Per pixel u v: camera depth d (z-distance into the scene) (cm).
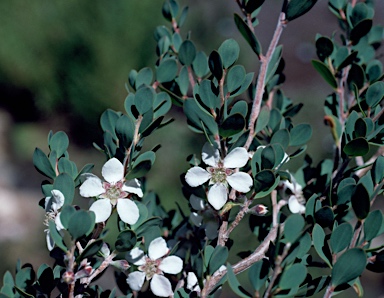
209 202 34
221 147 35
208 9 227
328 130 134
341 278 32
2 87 225
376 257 33
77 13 217
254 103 36
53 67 217
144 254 35
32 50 220
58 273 36
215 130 35
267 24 263
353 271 32
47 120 222
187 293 35
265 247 35
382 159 35
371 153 62
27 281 37
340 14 43
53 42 218
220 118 35
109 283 109
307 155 41
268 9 269
